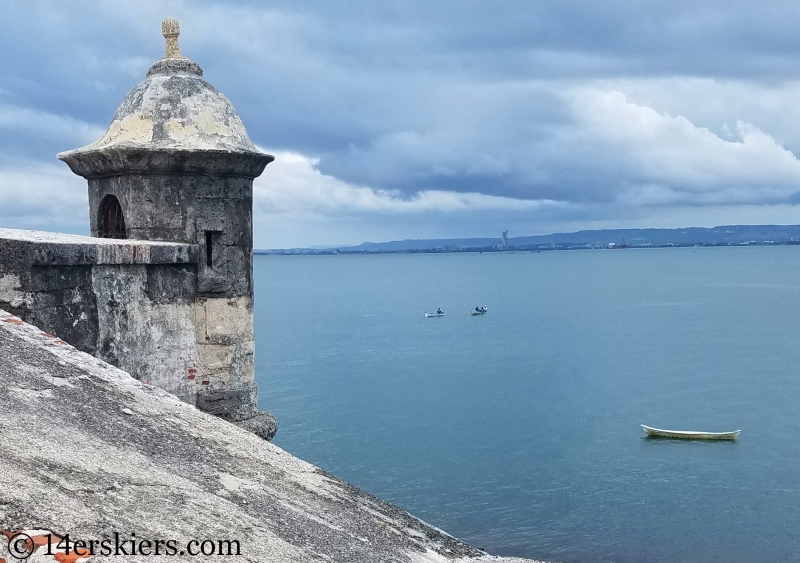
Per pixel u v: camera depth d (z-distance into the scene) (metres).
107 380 6.32
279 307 113.94
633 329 81.94
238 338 10.87
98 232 11.15
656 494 31.62
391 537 5.74
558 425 41.44
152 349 9.77
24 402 5.26
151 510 4.43
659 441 38.81
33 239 8.23
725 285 160.38
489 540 28.00
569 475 33.62
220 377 10.70
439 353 64.75
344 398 46.28
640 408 45.28
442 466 34.59
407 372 55.31
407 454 36.00
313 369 55.84
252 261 11.20
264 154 10.97
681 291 142.88
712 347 68.25
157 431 5.77
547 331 80.50
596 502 30.88
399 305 115.81
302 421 40.97
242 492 5.30
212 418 6.61
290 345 68.88
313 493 5.91
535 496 31.33
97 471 4.66
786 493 31.78
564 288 156.62
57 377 5.95
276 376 53.00
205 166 10.45
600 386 51.12
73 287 8.42
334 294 146.00
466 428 40.34
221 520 4.65
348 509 5.91
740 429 40.69
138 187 10.40
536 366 58.69
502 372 56.00
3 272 7.71
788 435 39.62
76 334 8.47
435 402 45.78
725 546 27.03
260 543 4.52
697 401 46.94
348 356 62.41
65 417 5.30
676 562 26.06
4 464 4.29
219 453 5.88
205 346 10.60
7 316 6.98
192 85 10.93
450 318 94.75
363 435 38.72
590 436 39.41
